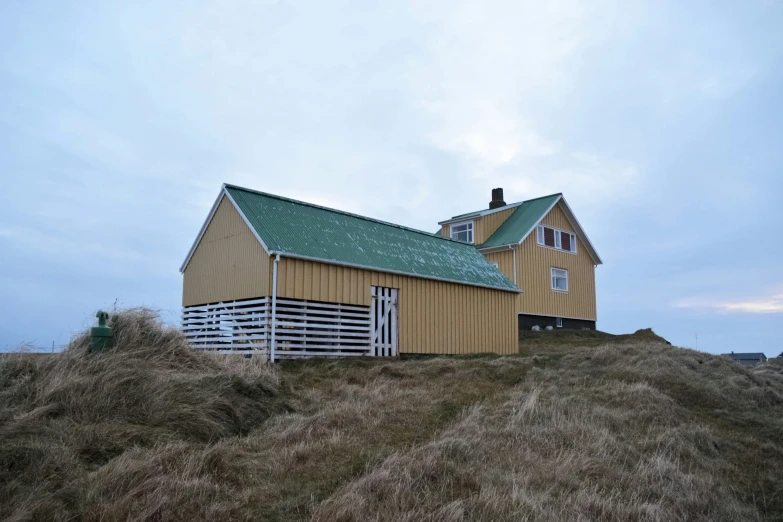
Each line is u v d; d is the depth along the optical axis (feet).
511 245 84.79
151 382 25.84
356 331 50.98
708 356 51.67
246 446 23.59
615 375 41.75
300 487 19.66
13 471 17.84
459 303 62.13
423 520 17.03
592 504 19.62
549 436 26.35
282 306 45.88
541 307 89.81
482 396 34.65
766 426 33.99
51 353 29.12
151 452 20.20
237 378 30.19
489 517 17.71
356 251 53.31
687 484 23.09
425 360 47.83
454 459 22.06
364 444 24.23
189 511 17.02
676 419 32.40
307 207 56.65
